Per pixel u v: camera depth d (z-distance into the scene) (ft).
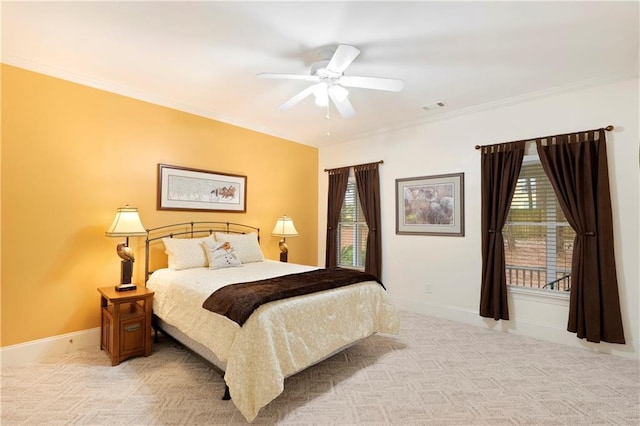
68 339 9.87
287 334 7.50
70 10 6.97
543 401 7.35
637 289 9.62
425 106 12.65
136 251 11.47
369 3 6.66
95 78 10.33
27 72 9.24
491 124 12.51
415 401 7.34
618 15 7.00
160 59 9.14
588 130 10.42
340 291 9.27
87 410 6.87
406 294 14.85
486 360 9.50
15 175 9.04
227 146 14.37
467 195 13.09
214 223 13.83
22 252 9.14
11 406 6.98
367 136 16.61
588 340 9.94
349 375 8.57
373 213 15.94
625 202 9.84
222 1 6.64
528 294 11.53
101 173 10.64
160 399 7.33
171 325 9.86
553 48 8.41
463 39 8.02
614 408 7.08
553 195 11.27
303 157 17.98
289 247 17.15
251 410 6.48
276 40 8.12
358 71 9.74
